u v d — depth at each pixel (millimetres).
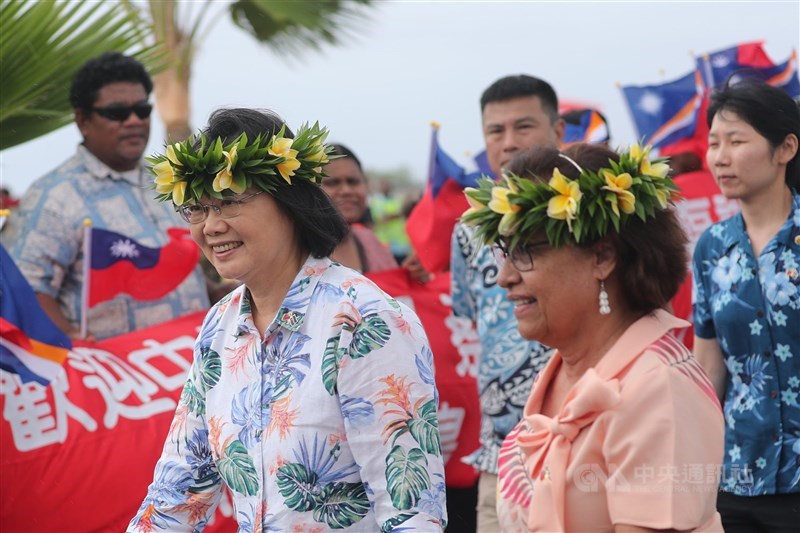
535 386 2143
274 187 2170
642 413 1859
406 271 4418
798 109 3203
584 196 1937
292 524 2123
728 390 3293
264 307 2277
